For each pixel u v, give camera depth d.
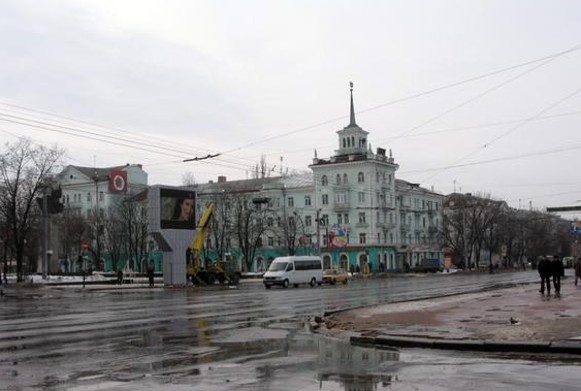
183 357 12.59
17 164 63.66
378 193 103.19
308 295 37.38
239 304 29.70
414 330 16.23
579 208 53.28
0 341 15.43
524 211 140.88
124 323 20.11
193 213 55.69
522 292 33.38
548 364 11.41
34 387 9.63
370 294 37.59
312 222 105.31
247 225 89.25
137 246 91.69
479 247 113.38
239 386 9.56
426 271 98.88
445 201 132.88
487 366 11.23
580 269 41.72
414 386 9.45
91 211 97.00
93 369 11.20
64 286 55.16
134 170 111.81
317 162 106.88
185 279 54.72
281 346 14.35
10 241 68.81
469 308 23.05
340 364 11.65
